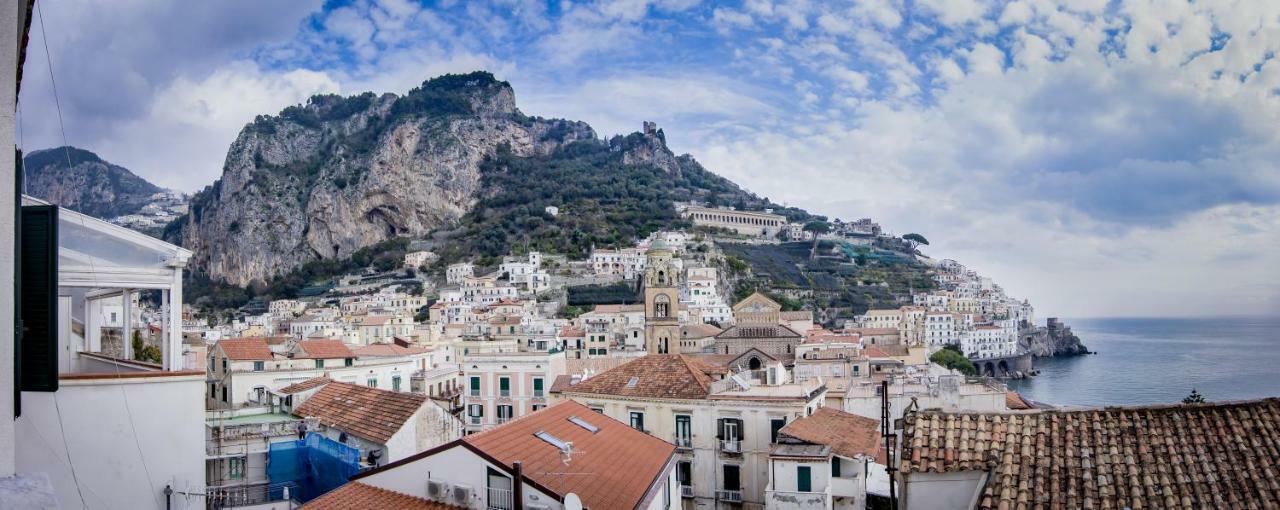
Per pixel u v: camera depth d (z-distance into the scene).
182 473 26.81
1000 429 29.77
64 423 24.30
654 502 41.50
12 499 13.09
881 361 154.88
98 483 24.86
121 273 27.48
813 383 79.00
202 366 89.94
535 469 35.78
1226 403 29.09
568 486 35.22
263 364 90.31
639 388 74.31
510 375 93.00
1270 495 25.12
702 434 69.81
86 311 39.91
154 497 26.05
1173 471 26.64
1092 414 29.84
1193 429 28.23
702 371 77.69
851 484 57.72
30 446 23.61
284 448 49.72
